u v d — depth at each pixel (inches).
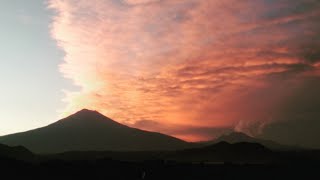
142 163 5280.5
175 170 4424.2
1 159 4330.7
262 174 4168.3
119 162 5315.0
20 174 3757.4
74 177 3742.6
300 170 4598.9
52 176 3759.8
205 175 4089.6
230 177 3934.5
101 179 3676.2
